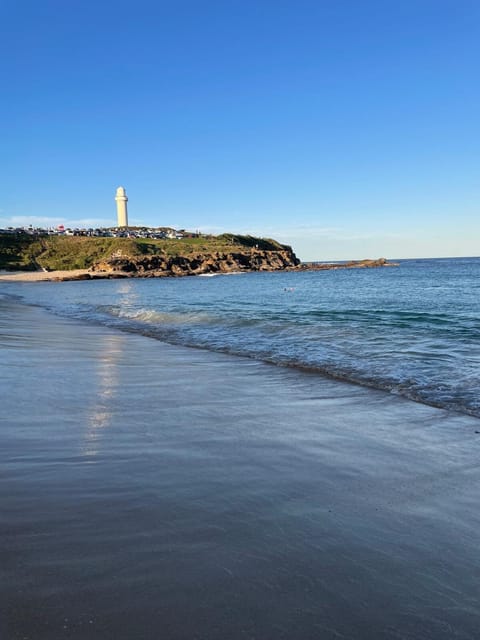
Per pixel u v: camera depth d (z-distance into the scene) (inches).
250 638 62.6
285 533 93.4
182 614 66.6
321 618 67.5
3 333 496.1
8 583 71.5
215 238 6520.7
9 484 112.7
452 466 138.0
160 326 604.7
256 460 138.3
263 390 246.2
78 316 806.5
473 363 315.9
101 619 64.4
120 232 7170.3
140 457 137.0
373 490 118.4
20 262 5009.8
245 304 987.3
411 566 83.0
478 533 96.7
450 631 66.1
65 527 91.4
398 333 469.1
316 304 936.9
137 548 84.4
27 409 189.3
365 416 197.2
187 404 210.4
